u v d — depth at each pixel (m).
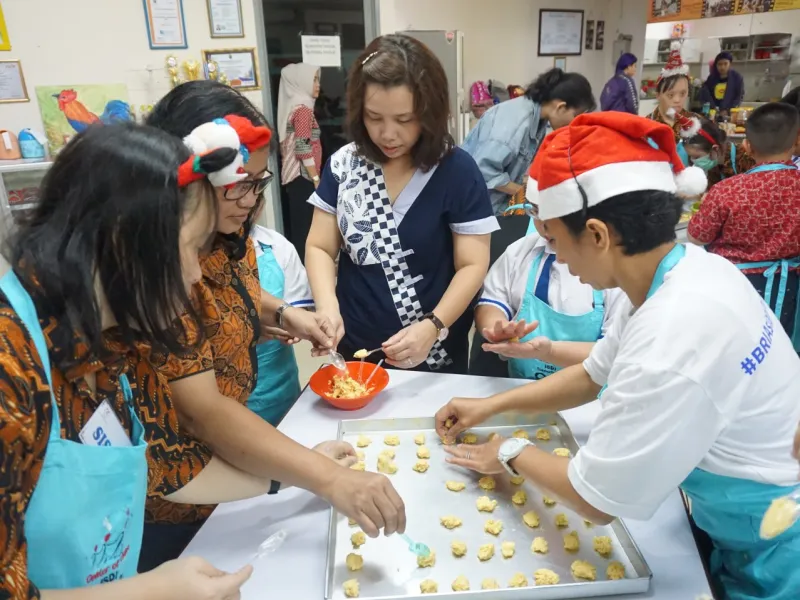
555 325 1.58
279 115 4.09
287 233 4.52
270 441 1.04
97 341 0.68
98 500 0.76
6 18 2.99
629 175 0.84
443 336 1.64
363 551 1.00
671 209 0.86
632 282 0.92
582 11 5.82
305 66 3.99
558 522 1.05
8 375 0.59
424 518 1.07
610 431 0.85
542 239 1.62
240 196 0.98
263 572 0.97
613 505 0.87
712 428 0.83
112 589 0.72
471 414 1.28
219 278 1.19
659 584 0.93
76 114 3.17
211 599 0.77
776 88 4.15
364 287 1.73
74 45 3.19
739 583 1.00
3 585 0.58
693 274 0.86
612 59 6.28
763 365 0.86
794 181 2.34
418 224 1.64
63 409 0.72
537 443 1.27
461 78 4.60
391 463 1.22
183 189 0.72
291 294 1.88
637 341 0.84
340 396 1.46
